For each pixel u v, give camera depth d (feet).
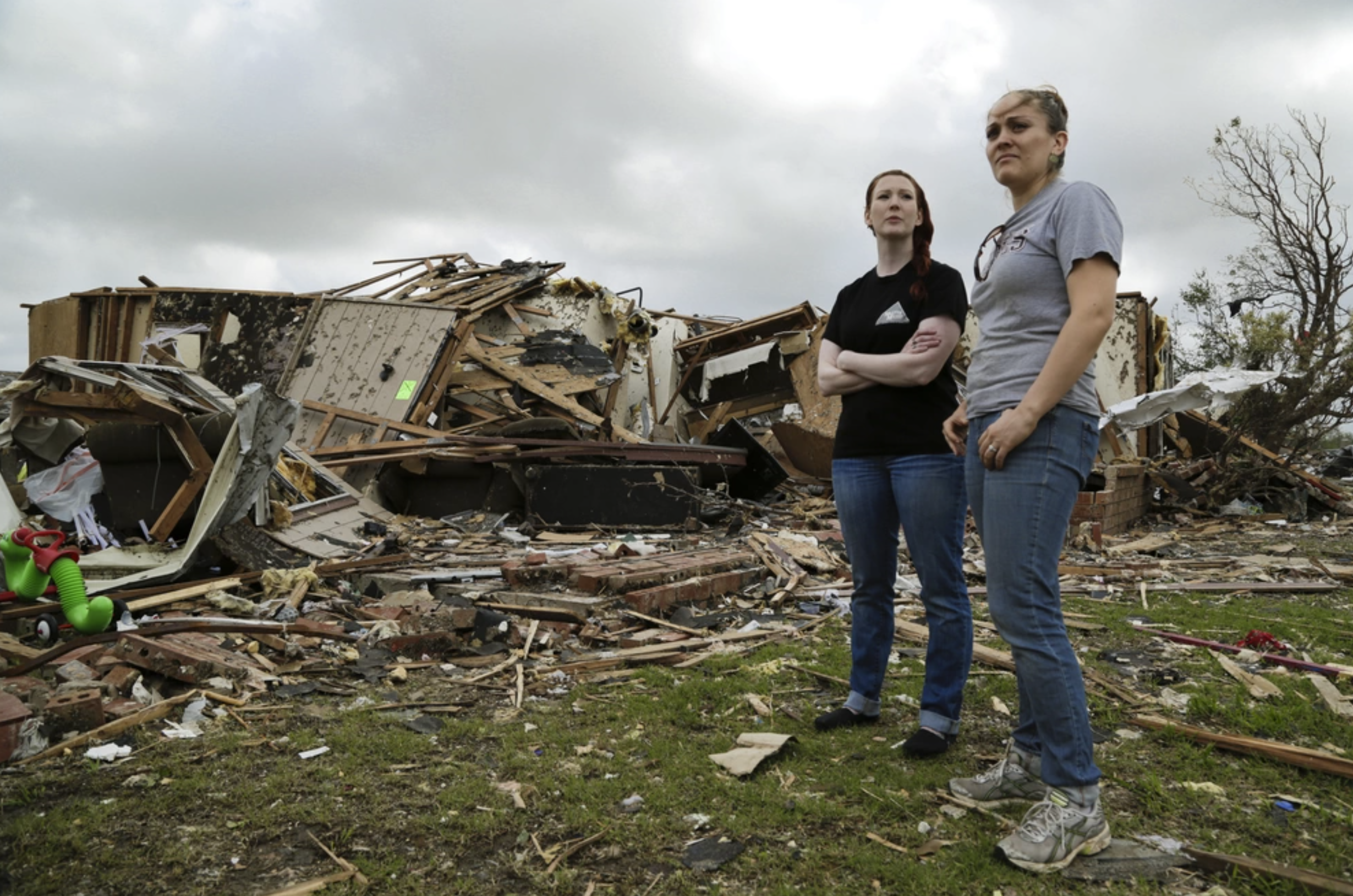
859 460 10.48
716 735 10.77
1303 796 8.98
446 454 31.55
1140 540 31.63
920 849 7.83
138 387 18.99
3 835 7.80
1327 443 58.65
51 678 12.10
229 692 11.98
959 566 10.10
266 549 20.15
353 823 8.22
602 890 7.17
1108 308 7.21
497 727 10.98
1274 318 43.65
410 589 19.48
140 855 7.55
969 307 10.14
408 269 56.59
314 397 39.37
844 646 15.28
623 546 23.65
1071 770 7.59
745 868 7.53
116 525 19.49
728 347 54.54
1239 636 16.21
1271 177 60.13
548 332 45.06
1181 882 7.27
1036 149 7.91
